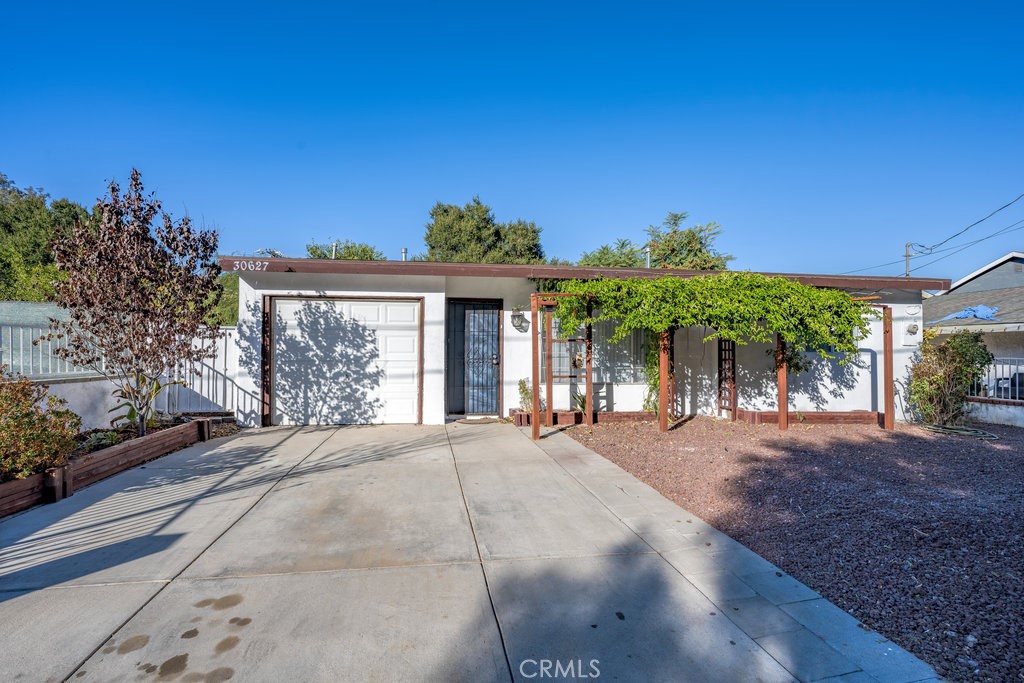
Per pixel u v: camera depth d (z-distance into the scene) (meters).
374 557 3.56
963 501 4.80
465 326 10.11
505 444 7.43
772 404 10.27
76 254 6.49
